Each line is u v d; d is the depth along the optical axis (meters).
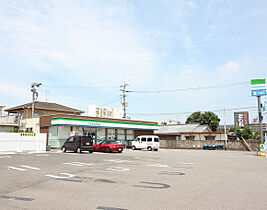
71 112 48.44
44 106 45.47
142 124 45.59
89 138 28.16
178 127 59.91
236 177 11.03
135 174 11.77
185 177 10.97
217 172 12.58
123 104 52.00
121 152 30.33
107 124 39.84
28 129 40.00
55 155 23.52
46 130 36.47
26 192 8.09
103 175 11.45
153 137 37.06
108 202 6.84
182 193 7.90
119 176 11.19
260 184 9.40
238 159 21.14
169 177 10.95
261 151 26.75
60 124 33.56
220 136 51.25
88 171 12.73
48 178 10.65
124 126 42.47
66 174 11.72
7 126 39.22
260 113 29.72
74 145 28.00
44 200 7.08
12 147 29.91
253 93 30.34
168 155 25.38
